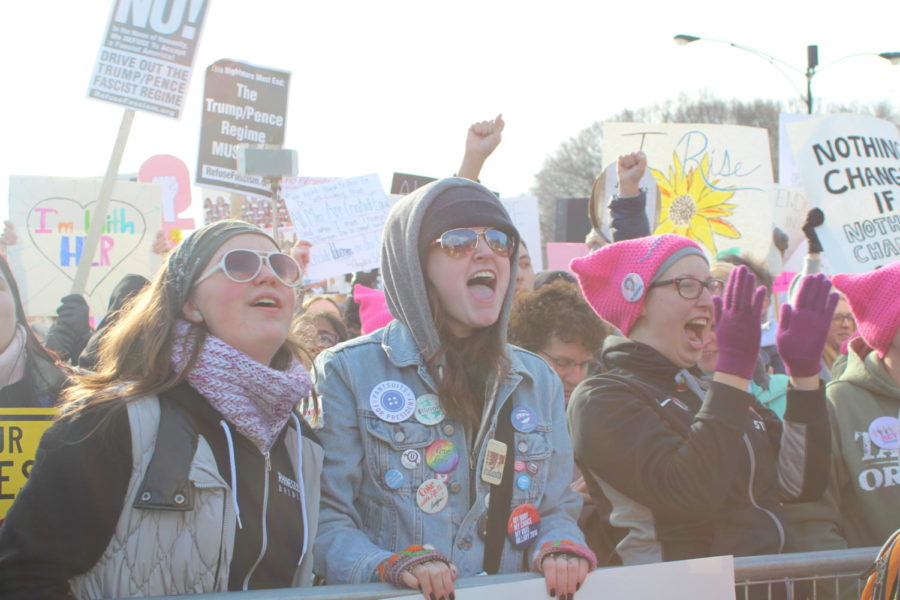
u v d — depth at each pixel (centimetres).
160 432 217
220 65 803
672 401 293
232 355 226
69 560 204
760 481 291
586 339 366
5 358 284
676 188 669
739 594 253
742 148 672
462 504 252
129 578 209
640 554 282
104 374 232
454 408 253
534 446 261
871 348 340
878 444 327
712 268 472
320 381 259
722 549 279
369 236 716
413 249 259
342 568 231
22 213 666
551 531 254
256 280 232
